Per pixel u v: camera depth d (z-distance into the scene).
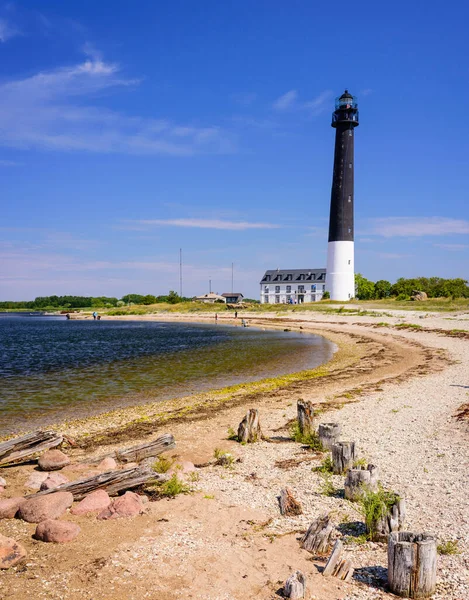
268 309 108.81
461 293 98.19
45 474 10.61
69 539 7.44
